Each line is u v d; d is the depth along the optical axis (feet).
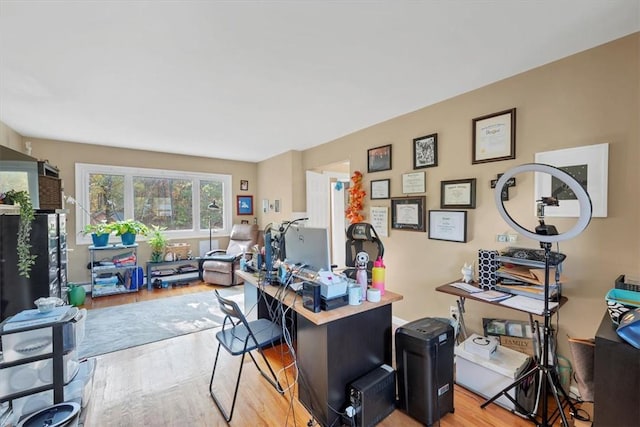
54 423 4.96
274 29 5.43
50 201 9.74
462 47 6.11
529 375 5.58
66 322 5.71
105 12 4.89
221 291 14.93
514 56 6.47
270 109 9.71
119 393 6.73
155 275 15.66
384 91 8.32
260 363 8.04
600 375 4.08
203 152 16.78
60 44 5.83
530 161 7.07
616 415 3.96
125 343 9.16
